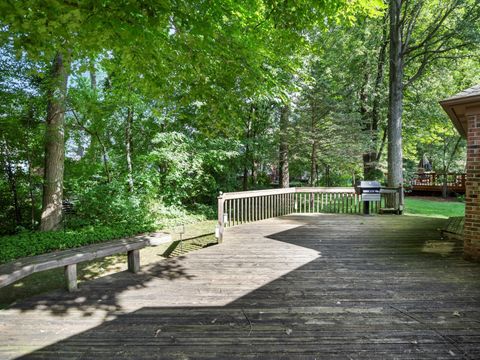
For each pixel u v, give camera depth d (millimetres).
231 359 2027
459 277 3627
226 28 3434
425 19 11922
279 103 10797
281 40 4152
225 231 6488
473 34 9914
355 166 13172
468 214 4371
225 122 3988
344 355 2068
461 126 5570
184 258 4465
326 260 4352
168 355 2084
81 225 8336
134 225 8398
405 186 15266
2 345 2232
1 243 6164
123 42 2932
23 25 2418
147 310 2781
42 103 7883
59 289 3291
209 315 2672
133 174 9688
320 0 3332
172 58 3352
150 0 2443
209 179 11578
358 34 11969
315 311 2738
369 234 6168
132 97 8008
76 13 2348
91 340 2289
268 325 2486
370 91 13172
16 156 8273
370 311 2730
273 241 5559
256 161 13180
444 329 2410
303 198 10750
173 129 10805
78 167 9375
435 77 12414
